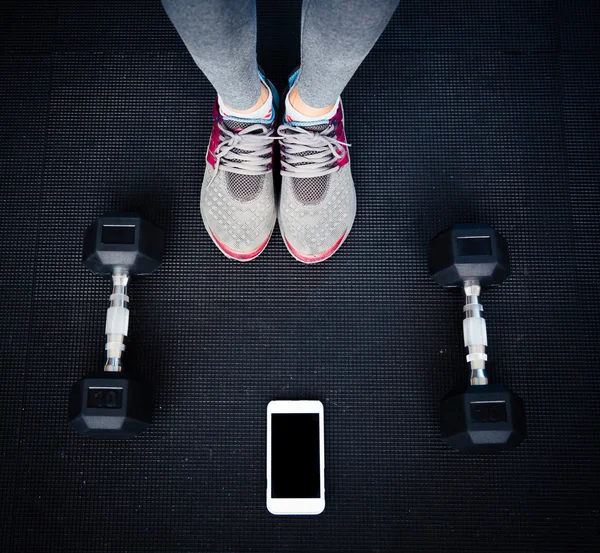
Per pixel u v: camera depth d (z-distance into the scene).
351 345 1.49
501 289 1.52
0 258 1.52
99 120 1.59
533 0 1.64
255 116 1.25
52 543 1.39
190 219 1.54
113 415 1.29
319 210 1.37
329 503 1.41
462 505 1.41
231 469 1.43
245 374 1.47
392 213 1.55
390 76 1.62
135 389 1.33
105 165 1.57
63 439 1.44
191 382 1.47
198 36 0.85
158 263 1.44
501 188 1.57
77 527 1.40
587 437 1.44
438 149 1.58
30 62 1.62
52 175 1.57
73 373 1.47
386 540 1.40
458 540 1.40
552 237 1.54
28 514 1.40
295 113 1.23
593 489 1.42
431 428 1.45
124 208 1.55
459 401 1.33
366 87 1.61
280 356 1.48
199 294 1.50
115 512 1.41
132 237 1.37
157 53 1.62
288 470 1.39
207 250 1.52
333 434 1.45
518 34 1.63
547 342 1.49
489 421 1.30
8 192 1.56
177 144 1.58
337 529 1.40
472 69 1.62
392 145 1.58
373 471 1.43
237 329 1.49
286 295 1.51
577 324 1.50
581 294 1.51
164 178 1.57
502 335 1.50
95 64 1.62
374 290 1.51
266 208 1.41
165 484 1.42
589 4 1.64
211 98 1.61
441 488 1.42
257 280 1.51
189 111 1.60
